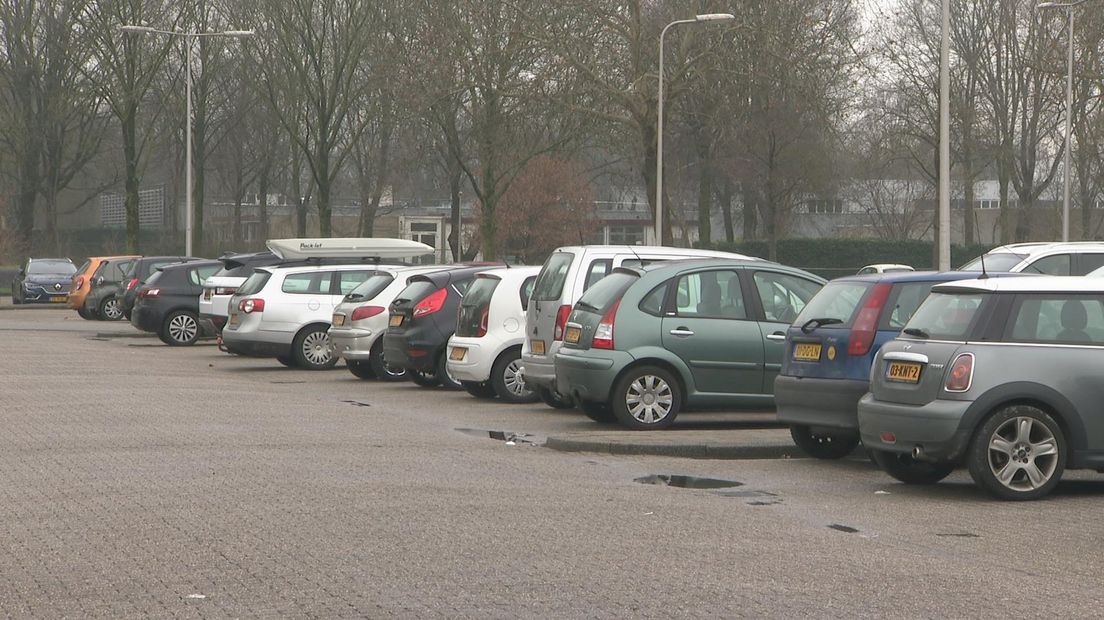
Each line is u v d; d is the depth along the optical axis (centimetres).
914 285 1271
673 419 1551
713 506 1048
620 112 4353
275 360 2748
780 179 5831
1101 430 1094
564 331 1619
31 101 6338
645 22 4409
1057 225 6038
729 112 4331
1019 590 756
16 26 6050
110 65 5809
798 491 1143
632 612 689
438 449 1376
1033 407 1090
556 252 1755
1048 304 1110
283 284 2491
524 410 1802
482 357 1870
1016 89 5741
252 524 931
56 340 3316
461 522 947
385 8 5150
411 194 7806
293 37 5622
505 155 5081
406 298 2069
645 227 9044
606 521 962
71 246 7488
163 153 7419
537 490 1109
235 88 6831
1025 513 1033
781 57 4034
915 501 1091
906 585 764
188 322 3145
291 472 1188
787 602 716
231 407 1775
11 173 6731
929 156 6425
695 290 1568
